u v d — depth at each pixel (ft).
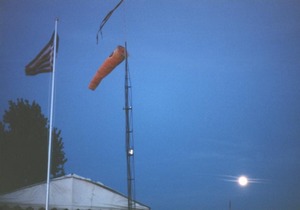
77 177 108.68
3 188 163.73
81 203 107.34
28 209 105.19
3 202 104.47
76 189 107.76
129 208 87.40
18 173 169.78
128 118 87.81
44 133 177.99
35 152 174.60
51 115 87.71
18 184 167.63
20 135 174.29
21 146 172.96
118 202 108.37
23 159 171.73
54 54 87.97
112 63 87.10
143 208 108.88
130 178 88.38
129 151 87.66
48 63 88.02
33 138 175.32
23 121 176.04
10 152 171.22
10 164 169.78
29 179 171.53
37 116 178.70
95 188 108.47
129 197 87.86
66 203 106.63
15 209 104.47
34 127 176.96
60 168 178.70
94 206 107.65
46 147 176.76
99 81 89.30
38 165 173.99
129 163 87.92
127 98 87.86
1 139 171.42
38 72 87.86
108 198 108.27
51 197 106.52
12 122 176.04
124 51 87.40
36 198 105.91
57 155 177.99
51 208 105.91
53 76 87.92
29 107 178.40
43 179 172.76
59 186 107.14
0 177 165.58
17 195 105.29
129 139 87.81
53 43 88.17
